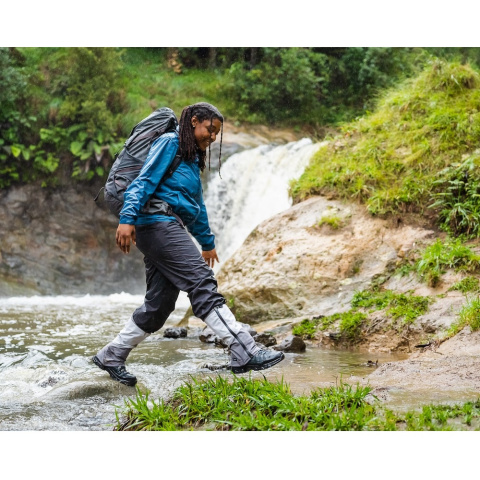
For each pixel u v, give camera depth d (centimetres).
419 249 634
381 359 494
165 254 370
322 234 699
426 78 838
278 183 1293
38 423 337
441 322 518
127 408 359
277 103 1798
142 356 524
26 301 1155
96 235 1455
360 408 297
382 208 684
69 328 714
